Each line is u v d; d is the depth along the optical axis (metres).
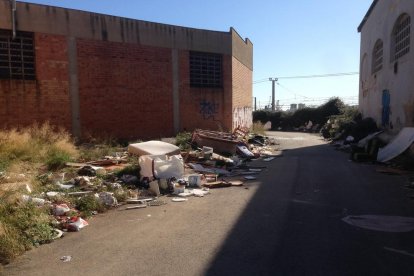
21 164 10.05
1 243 4.96
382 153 13.23
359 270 4.35
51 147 12.00
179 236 5.67
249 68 26.52
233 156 13.85
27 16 14.54
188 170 11.52
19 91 14.59
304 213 6.80
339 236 5.51
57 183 8.74
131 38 17.14
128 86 17.23
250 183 9.84
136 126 17.61
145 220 6.57
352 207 7.15
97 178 9.42
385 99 17.91
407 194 8.13
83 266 4.64
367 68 22.77
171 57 18.52
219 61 20.52
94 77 16.25
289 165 13.05
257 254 4.89
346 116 26.25
